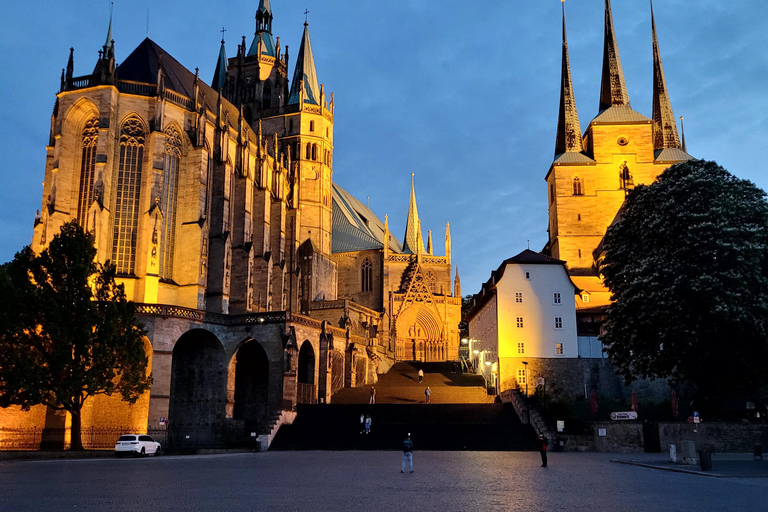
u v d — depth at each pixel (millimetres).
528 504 22328
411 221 154875
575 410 74688
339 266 130500
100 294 60156
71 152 79312
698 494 25375
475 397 77062
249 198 95312
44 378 54156
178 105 83625
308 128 126812
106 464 41562
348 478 31391
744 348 57469
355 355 86500
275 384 68125
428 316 126125
